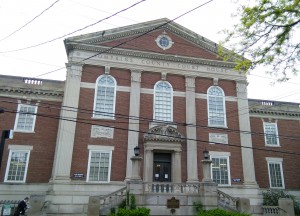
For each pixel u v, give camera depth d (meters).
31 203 18.19
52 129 27.98
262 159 31.70
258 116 33.34
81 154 24.86
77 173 24.22
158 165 26.45
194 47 30.73
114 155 25.47
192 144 27.25
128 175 24.91
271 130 33.22
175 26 30.55
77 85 26.44
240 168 27.92
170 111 28.14
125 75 28.16
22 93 28.50
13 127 27.23
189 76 29.48
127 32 29.11
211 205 20.11
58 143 24.72
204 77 30.05
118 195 20.23
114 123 26.34
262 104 33.94
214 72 30.34
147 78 28.61
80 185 23.92
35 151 26.95
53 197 23.06
